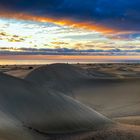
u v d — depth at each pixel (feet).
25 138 45.60
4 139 41.06
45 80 188.03
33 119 54.75
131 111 135.95
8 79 67.21
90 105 152.76
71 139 50.67
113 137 50.29
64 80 194.08
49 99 66.74
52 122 57.31
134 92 176.45
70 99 75.97
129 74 310.45
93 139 49.57
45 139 49.26
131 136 51.31
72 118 63.10
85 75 220.23
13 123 48.57
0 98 55.93
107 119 74.23
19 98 59.82
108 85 193.06
